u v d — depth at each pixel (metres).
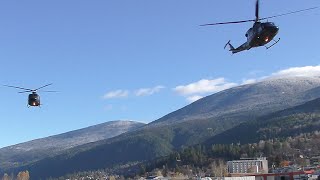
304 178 186.12
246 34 44.53
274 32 40.84
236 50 47.19
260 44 42.62
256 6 42.53
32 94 60.19
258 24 41.66
